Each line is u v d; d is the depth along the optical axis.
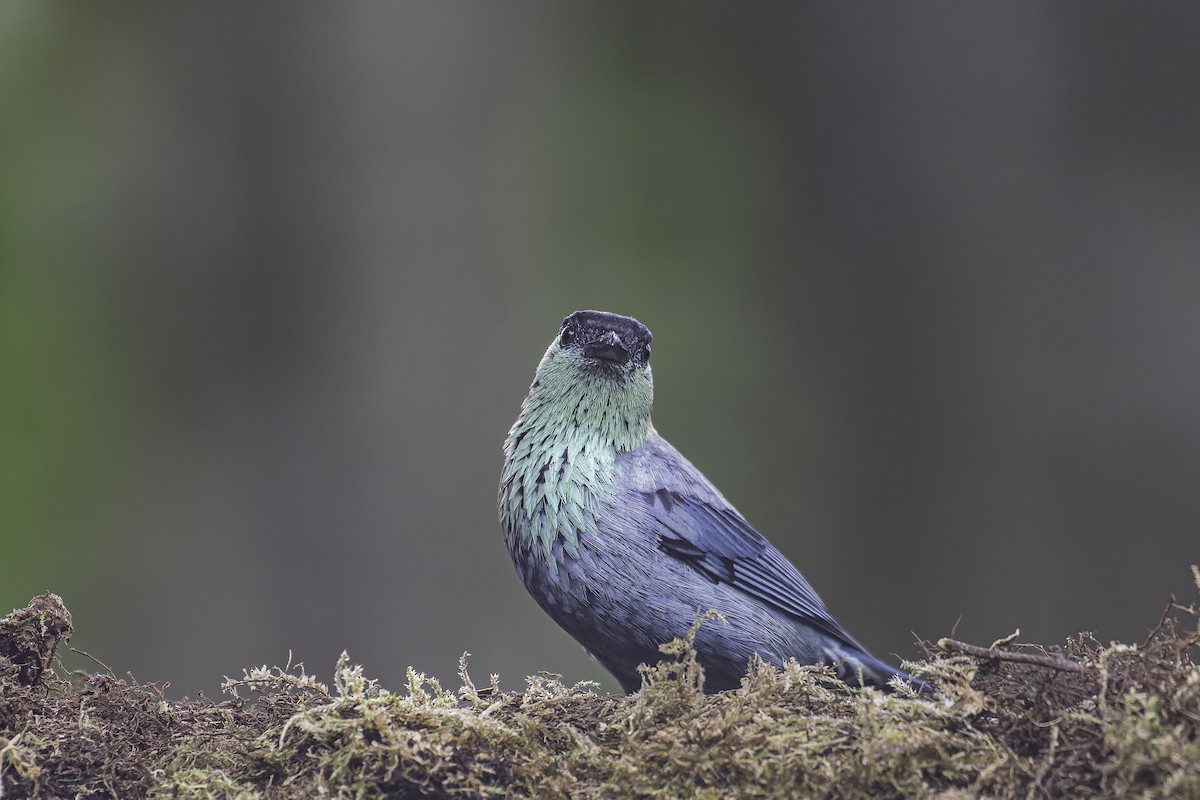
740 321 16.58
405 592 12.98
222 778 4.73
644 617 7.28
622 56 17.25
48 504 13.51
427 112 13.80
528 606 13.05
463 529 13.22
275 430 13.43
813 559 15.72
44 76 14.71
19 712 4.91
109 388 13.76
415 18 13.78
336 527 13.18
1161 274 15.55
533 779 4.63
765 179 17.30
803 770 4.48
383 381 13.46
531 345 14.08
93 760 4.82
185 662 13.02
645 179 16.88
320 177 13.66
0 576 13.09
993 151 16.19
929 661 5.01
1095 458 15.16
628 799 4.54
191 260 13.85
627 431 7.77
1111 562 14.80
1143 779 4.23
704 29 17.86
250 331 13.67
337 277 13.60
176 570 13.20
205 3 13.88
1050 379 15.49
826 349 16.58
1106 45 15.98
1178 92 15.78
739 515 7.66
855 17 16.83
